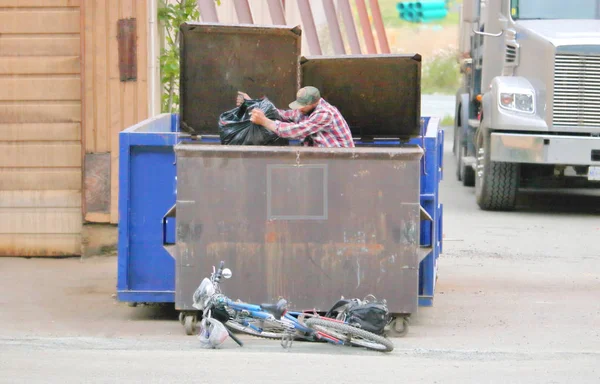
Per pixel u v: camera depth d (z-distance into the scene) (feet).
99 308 121.08
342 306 104.06
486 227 187.21
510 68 211.82
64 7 147.84
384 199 103.91
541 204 221.25
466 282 139.95
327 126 111.55
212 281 101.30
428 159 112.27
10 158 148.97
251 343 103.81
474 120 240.12
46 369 90.17
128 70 147.13
